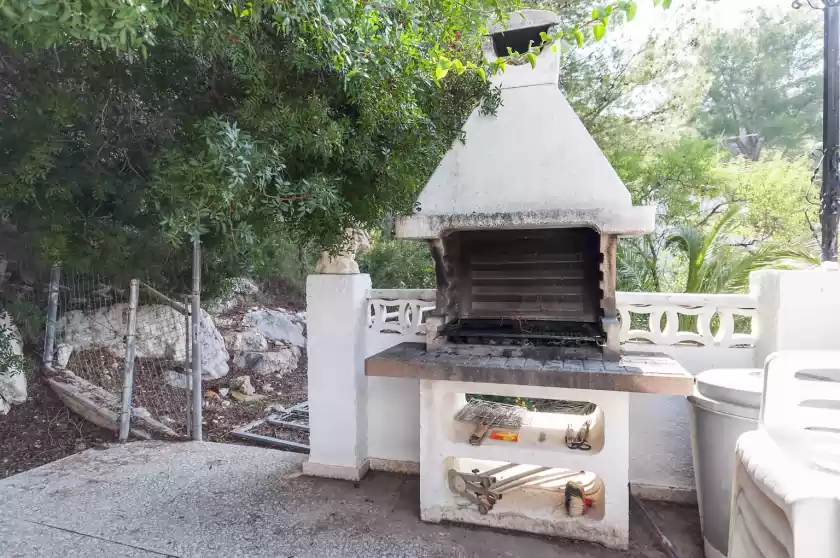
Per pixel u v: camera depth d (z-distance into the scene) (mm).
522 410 3363
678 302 2963
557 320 3053
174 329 5836
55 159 2764
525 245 3141
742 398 2176
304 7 1845
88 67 2312
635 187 7367
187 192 2062
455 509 2812
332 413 3414
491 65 2248
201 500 3074
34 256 3926
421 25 2533
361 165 2678
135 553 2494
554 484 3045
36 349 4945
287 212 2625
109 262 3838
